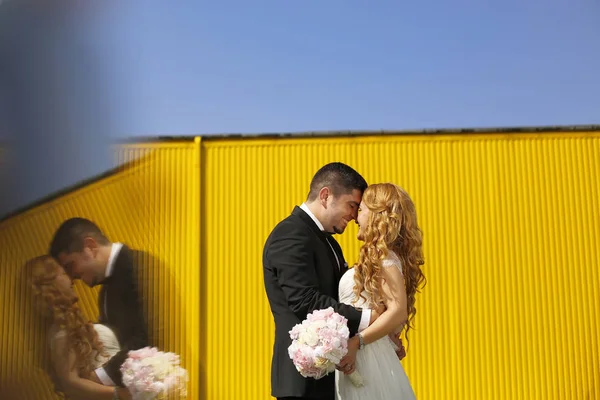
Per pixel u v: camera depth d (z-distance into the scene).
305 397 3.19
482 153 9.39
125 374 2.45
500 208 9.29
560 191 9.30
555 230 9.25
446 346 9.05
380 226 3.20
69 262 2.49
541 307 9.11
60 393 2.39
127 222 8.85
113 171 8.69
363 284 3.20
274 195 9.41
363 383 3.16
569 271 9.17
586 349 9.02
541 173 9.34
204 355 9.12
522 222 9.26
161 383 2.51
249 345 9.15
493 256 9.20
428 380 8.99
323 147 9.45
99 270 2.52
